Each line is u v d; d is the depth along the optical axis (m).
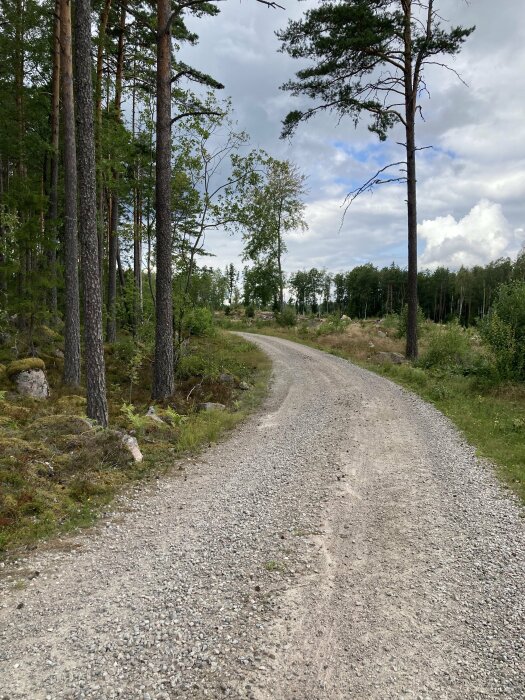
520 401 12.04
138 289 16.92
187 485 7.03
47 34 18.00
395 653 3.40
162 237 12.30
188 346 16.83
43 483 6.42
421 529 5.38
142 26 16.89
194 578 4.43
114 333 20.12
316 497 6.35
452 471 7.32
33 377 11.55
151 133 14.45
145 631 3.62
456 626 3.70
